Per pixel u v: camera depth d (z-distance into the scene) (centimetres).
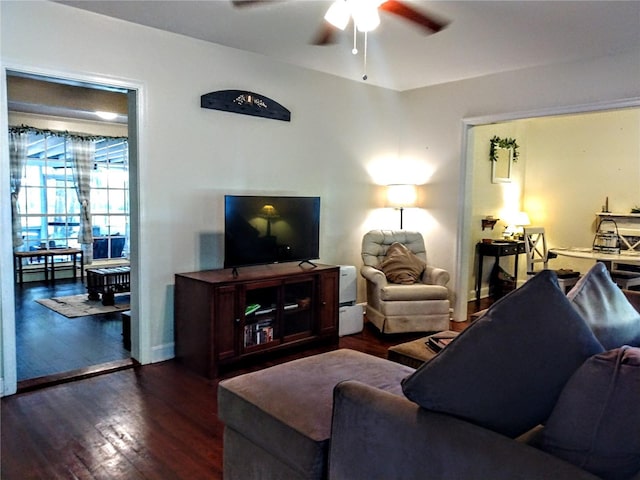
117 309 553
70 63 322
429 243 541
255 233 390
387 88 539
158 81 364
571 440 110
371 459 143
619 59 396
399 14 277
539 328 125
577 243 664
